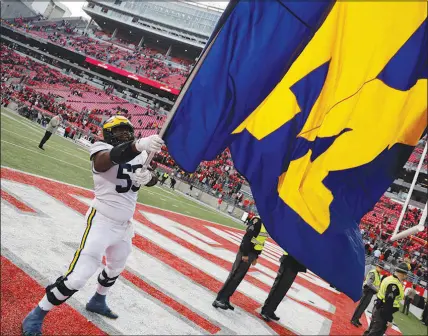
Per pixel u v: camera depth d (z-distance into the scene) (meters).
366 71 2.54
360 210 2.77
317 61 2.46
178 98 2.26
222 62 2.29
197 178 34.19
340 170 2.67
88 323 3.40
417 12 2.52
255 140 2.48
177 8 67.56
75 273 2.83
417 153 40.75
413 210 36.16
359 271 2.66
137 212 10.20
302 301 8.30
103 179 2.96
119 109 50.59
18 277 3.62
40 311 2.88
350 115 2.62
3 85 43.44
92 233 2.95
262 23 2.31
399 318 13.27
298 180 2.60
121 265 3.35
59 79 55.31
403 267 5.80
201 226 13.83
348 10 2.43
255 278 8.37
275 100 2.46
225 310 5.18
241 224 26.42
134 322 3.75
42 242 4.68
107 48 65.94
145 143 2.32
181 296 4.97
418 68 2.63
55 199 7.21
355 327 7.80
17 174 8.13
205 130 2.30
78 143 30.41
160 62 64.88
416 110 2.71
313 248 2.57
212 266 7.39
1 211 5.27
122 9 69.81
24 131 19.67
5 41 64.88
